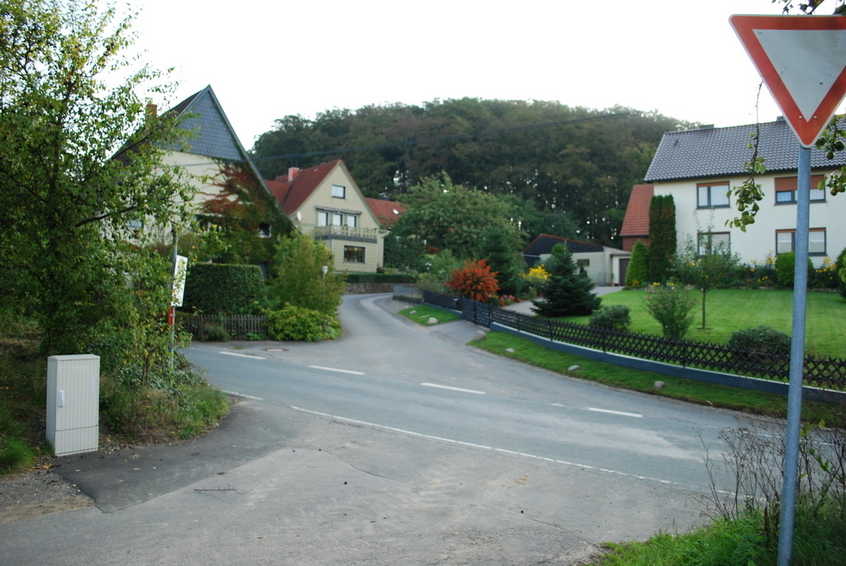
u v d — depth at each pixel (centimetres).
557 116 7138
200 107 3155
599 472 773
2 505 539
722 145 3222
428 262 3950
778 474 706
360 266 4894
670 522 596
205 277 2189
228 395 1148
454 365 1684
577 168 6594
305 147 7238
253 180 3275
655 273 3123
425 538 516
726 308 2167
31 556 442
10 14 796
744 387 1238
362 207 5078
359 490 646
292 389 1269
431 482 700
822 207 2805
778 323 1780
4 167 770
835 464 473
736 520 446
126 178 826
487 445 892
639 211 3891
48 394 693
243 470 690
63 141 795
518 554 485
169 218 895
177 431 812
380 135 7050
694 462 822
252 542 487
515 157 6950
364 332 2423
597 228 6775
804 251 338
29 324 1055
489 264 3134
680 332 1569
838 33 344
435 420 1047
